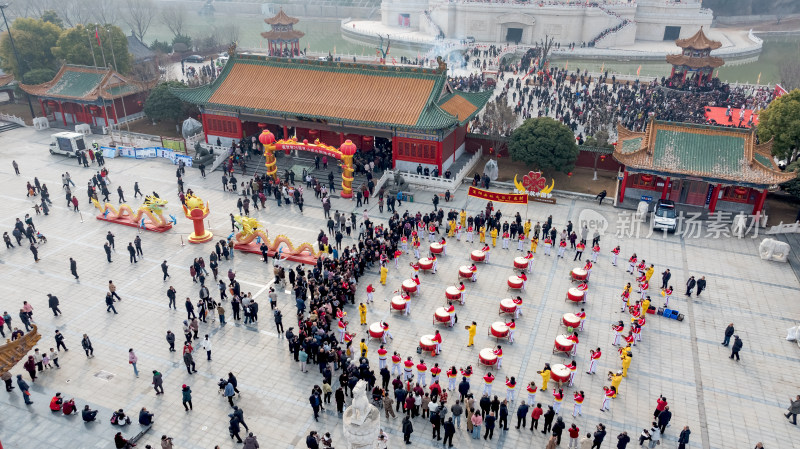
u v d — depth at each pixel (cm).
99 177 5747
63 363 3459
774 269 4569
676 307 4075
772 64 14075
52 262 4603
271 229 5181
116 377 3353
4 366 2088
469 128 7569
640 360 3525
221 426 3012
